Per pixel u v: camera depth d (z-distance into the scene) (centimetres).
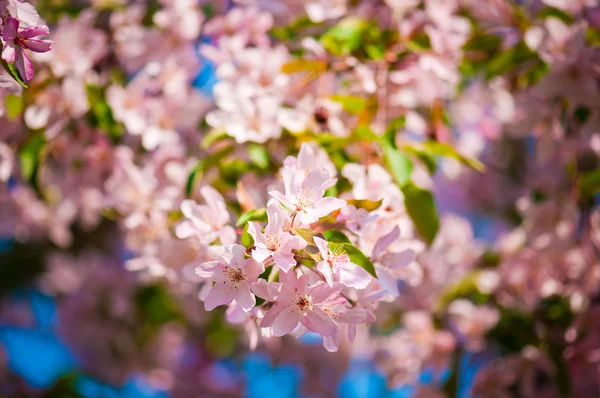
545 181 105
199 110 93
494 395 97
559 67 87
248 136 81
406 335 101
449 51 92
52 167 98
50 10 98
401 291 103
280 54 90
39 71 89
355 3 100
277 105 83
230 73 88
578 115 93
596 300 98
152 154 95
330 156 80
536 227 97
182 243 79
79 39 93
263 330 67
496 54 97
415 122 93
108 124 92
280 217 64
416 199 80
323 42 89
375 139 79
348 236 68
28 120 87
